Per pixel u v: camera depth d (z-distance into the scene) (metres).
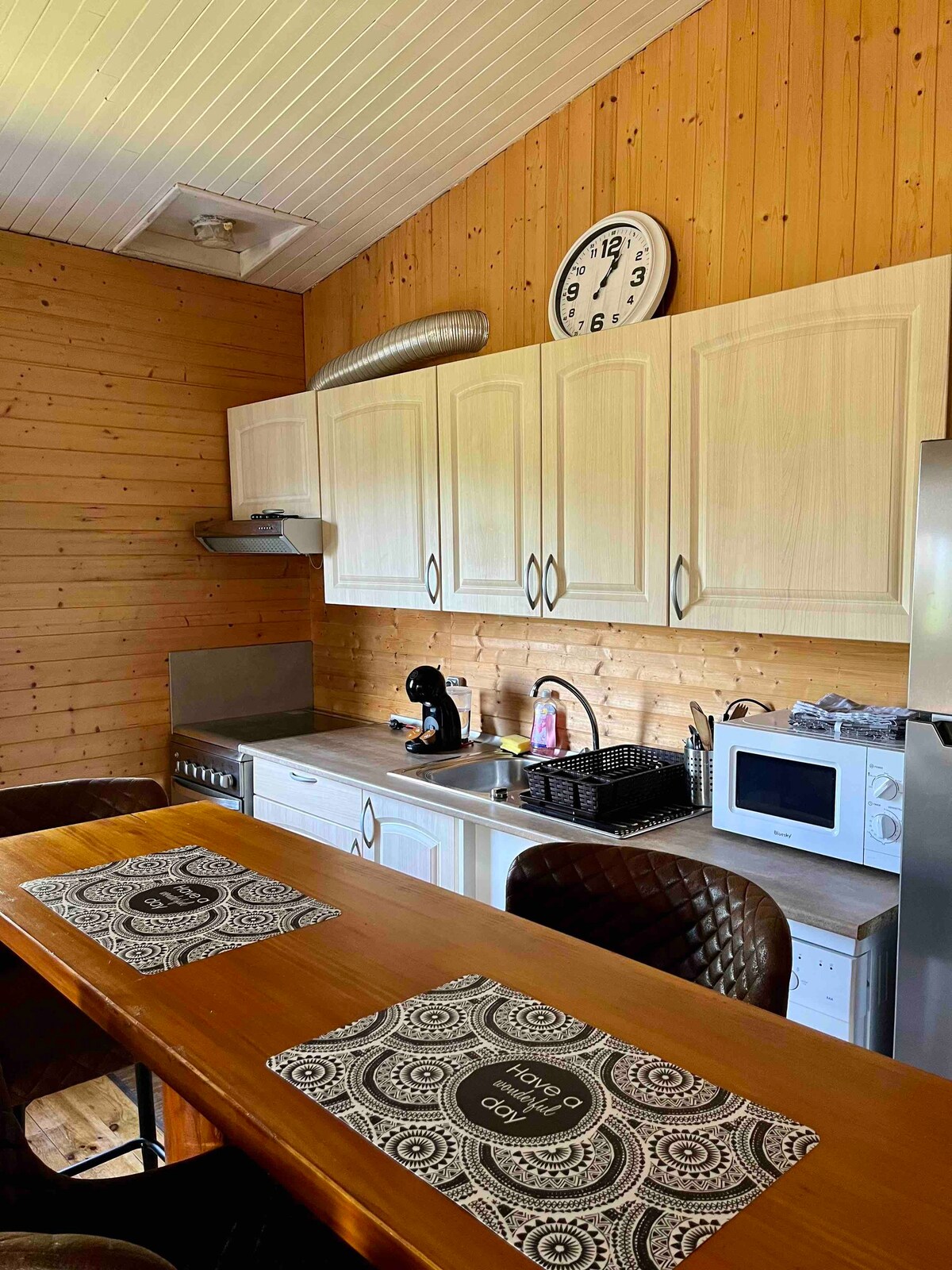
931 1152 0.87
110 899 1.57
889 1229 0.76
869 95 2.15
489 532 2.76
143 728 3.64
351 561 3.30
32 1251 0.67
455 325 3.08
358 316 3.69
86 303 3.38
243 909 1.52
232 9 2.22
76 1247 0.68
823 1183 0.82
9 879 1.68
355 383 3.34
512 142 2.98
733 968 1.39
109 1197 1.15
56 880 1.67
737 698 2.55
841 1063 1.04
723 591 2.17
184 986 1.23
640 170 2.63
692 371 2.19
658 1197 0.81
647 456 2.30
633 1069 1.02
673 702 2.72
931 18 2.03
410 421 3.00
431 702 3.14
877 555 1.88
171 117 2.63
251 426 3.66
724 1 2.40
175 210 3.21
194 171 2.93
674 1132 0.90
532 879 1.59
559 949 1.35
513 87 2.69
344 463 3.28
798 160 2.28
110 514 3.49
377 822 2.79
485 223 3.10
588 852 1.60
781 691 2.45
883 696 2.25
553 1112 0.93
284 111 2.67
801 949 1.77
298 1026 1.12
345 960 1.31
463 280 3.19
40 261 3.27
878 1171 0.84
